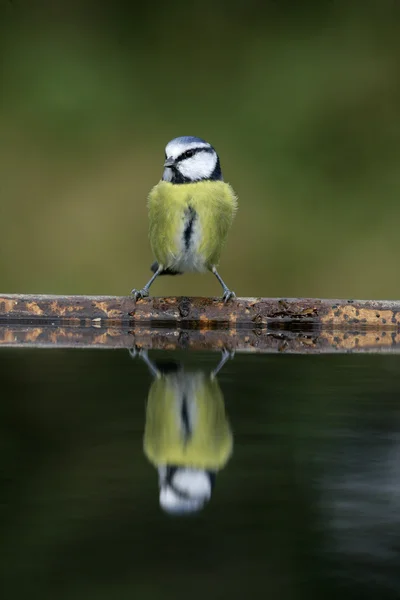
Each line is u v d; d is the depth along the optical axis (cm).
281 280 576
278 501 431
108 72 580
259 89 580
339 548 401
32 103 579
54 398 523
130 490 442
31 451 500
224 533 396
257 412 522
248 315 540
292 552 384
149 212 545
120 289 575
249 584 367
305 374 528
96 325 540
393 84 580
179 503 422
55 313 540
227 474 466
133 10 582
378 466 486
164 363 530
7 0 581
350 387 526
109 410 522
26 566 371
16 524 401
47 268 575
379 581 371
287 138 579
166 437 520
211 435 520
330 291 575
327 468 478
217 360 530
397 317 540
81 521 402
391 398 524
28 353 532
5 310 540
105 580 361
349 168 579
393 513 429
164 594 354
